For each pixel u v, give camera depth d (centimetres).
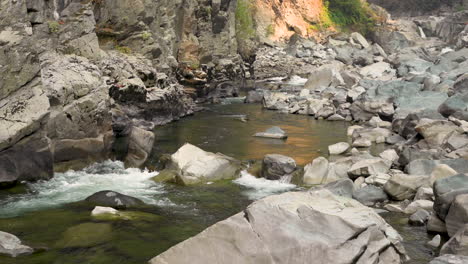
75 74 1282
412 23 5828
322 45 4588
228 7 3241
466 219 755
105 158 1301
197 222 870
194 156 1182
